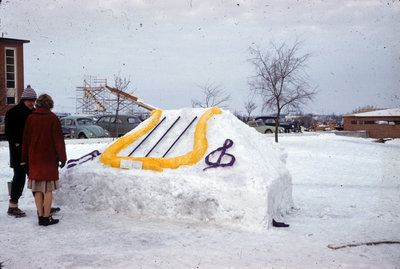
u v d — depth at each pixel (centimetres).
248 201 499
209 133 629
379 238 444
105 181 589
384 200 684
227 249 406
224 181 524
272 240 442
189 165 571
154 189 556
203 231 479
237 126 668
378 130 3794
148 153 625
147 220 536
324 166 1330
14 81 3350
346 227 507
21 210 567
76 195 608
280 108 2264
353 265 353
